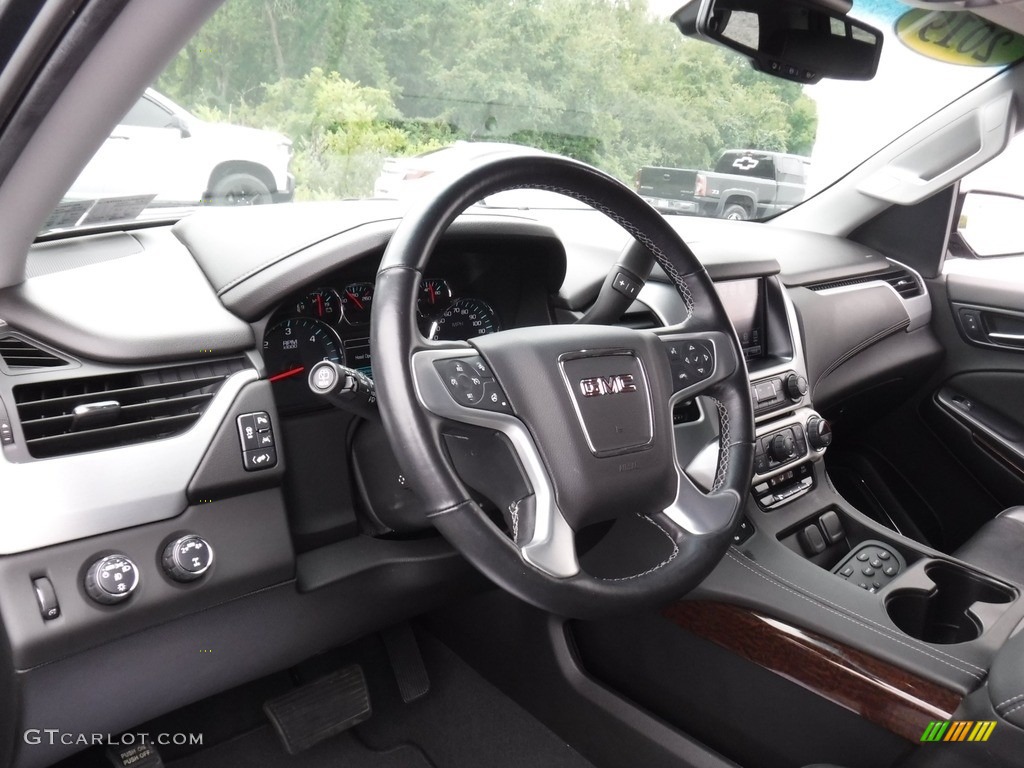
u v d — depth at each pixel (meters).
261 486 1.28
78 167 0.98
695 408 1.66
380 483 1.43
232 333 1.29
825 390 2.12
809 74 1.76
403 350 1.00
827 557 1.74
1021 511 1.81
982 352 2.40
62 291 1.25
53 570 1.10
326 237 1.34
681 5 1.62
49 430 1.14
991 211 2.54
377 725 1.74
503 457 1.06
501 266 1.60
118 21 0.76
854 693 1.28
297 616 1.36
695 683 1.46
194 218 1.49
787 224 2.78
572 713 1.63
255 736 1.70
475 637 1.80
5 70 0.81
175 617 1.21
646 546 1.53
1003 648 1.17
